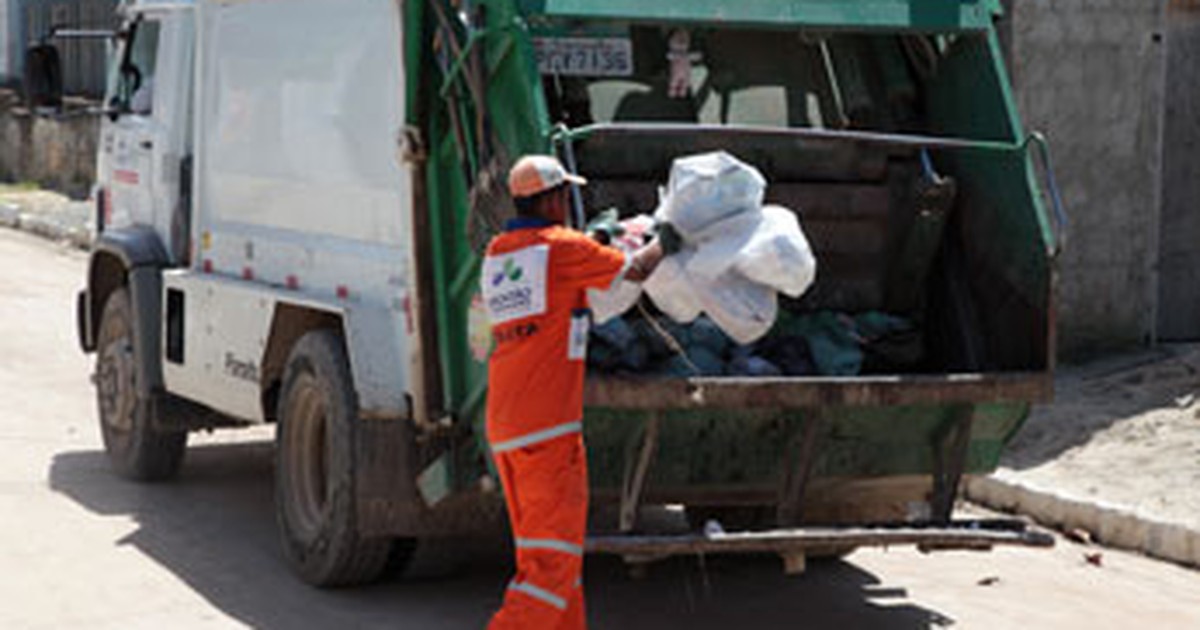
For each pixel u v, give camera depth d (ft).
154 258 32.73
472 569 28.09
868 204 25.62
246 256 29.78
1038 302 23.85
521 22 22.24
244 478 34.40
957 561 29.60
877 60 26.71
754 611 25.99
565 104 24.82
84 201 85.81
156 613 24.40
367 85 25.71
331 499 25.41
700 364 23.13
